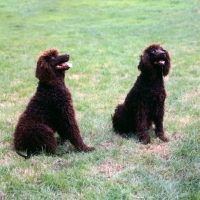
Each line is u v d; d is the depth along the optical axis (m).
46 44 20.16
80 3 34.41
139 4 32.88
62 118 7.73
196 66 14.82
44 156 7.41
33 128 7.53
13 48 19.50
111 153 7.63
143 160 7.32
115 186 6.27
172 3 32.50
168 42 19.44
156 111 8.33
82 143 7.89
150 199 5.91
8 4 34.34
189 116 9.70
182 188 6.19
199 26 23.23
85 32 23.34
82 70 14.76
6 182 6.54
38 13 30.75
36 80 13.80
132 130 8.81
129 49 18.27
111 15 28.95
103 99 11.32
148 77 8.10
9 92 12.45
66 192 6.24
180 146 7.84
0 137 8.73
